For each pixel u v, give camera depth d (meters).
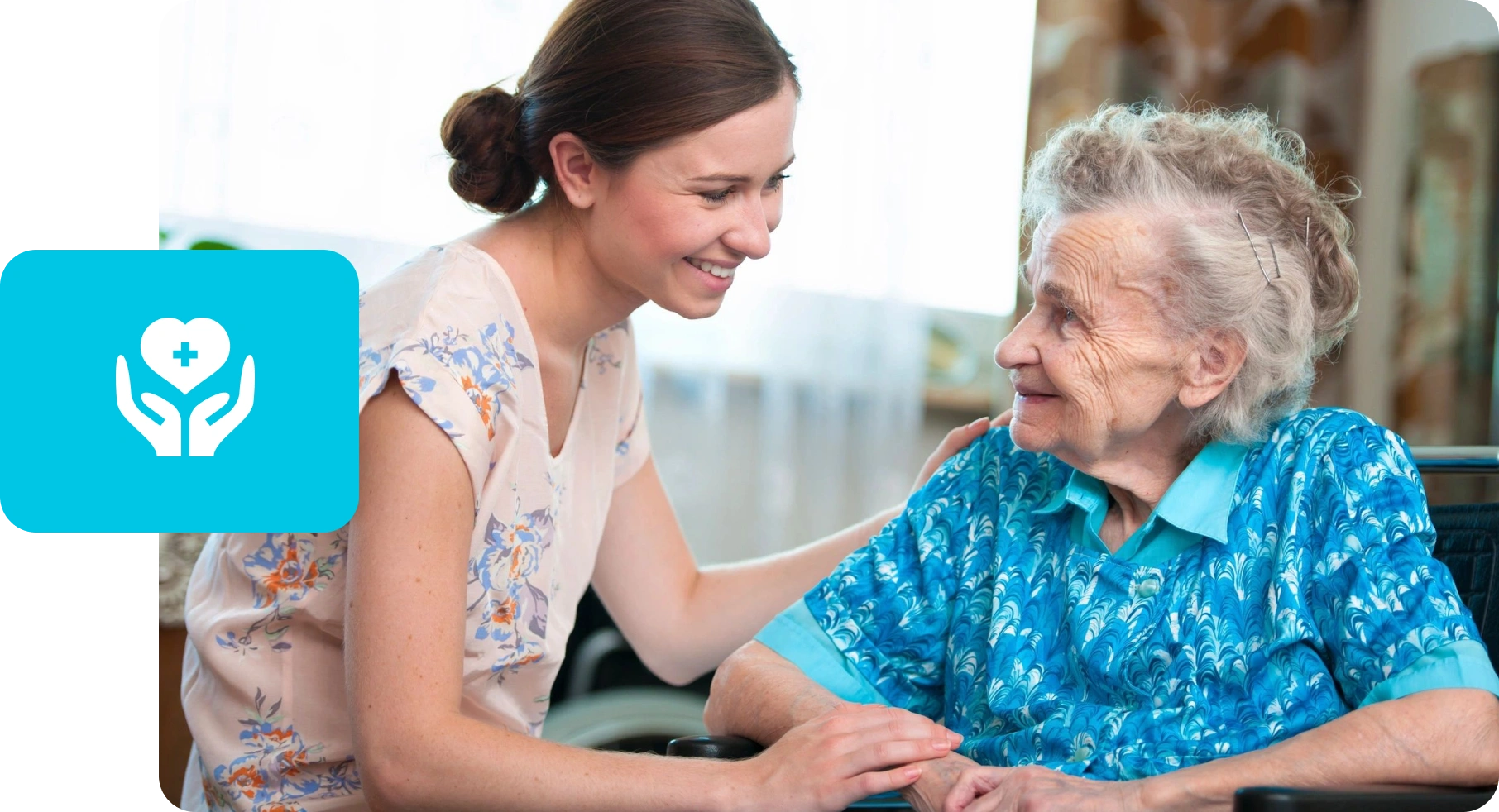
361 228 2.54
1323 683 1.10
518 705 1.36
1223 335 1.14
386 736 1.07
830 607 1.37
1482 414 3.00
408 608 1.09
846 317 3.00
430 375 1.13
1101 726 1.16
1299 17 3.30
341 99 2.51
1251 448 1.22
